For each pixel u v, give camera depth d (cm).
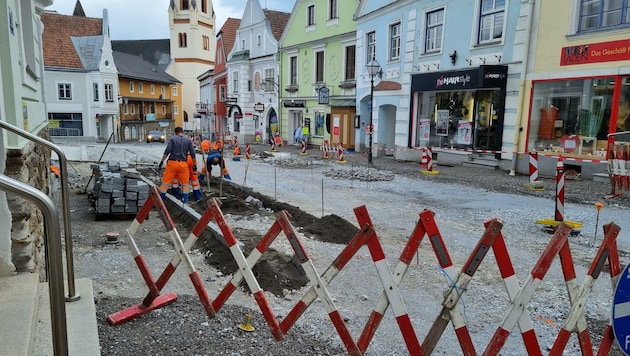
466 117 1683
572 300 307
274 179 1417
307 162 1878
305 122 2992
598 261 311
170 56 8788
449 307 290
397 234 752
